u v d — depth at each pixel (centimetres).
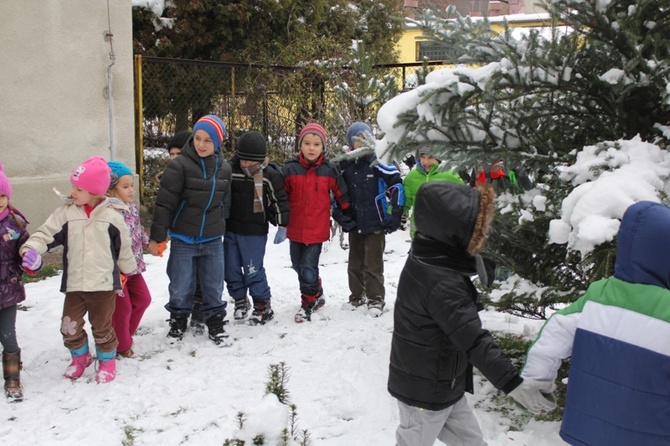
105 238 420
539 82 367
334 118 923
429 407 280
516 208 382
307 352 490
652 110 376
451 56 421
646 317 238
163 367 461
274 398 341
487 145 388
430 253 275
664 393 235
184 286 502
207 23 1370
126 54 844
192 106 1091
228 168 509
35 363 462
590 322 251
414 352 279
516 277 398
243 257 544
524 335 524
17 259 405
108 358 433
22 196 739
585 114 397
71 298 426
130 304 473
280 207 539
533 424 376
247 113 1101
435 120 376
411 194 604
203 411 393
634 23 344
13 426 372
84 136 803
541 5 369
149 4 1295
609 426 245
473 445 306
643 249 240
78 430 367
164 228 480
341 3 1738
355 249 596
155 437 364
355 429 373
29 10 730
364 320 566
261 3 1399
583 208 296
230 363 468
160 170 1000
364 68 554
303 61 1220
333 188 569
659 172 321
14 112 727
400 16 412
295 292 650
